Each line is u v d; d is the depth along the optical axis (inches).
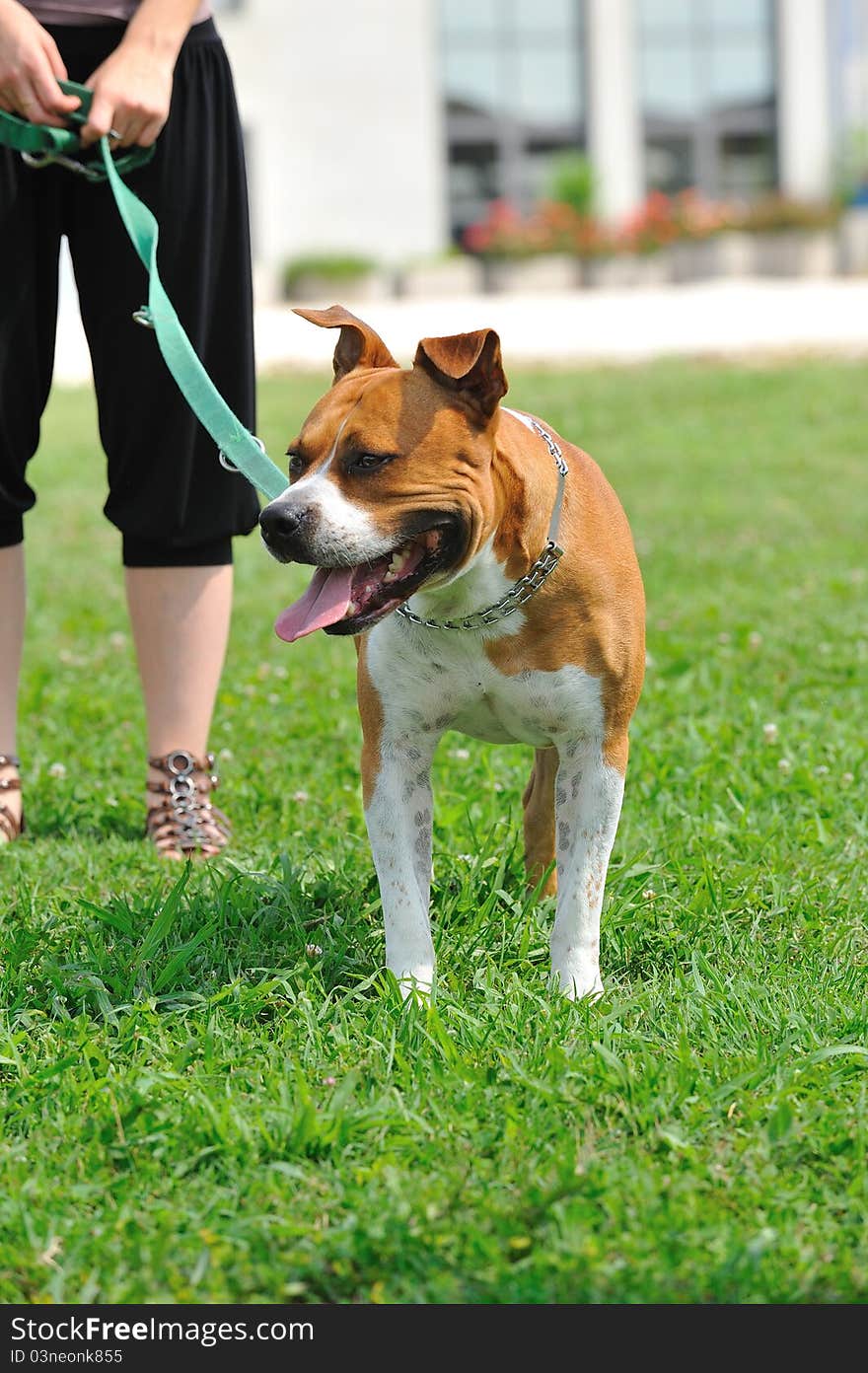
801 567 447.2
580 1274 134.5
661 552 474.3
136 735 305.1
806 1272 136.2
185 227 236.4
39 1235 141.5
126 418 242.8
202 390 211.5
